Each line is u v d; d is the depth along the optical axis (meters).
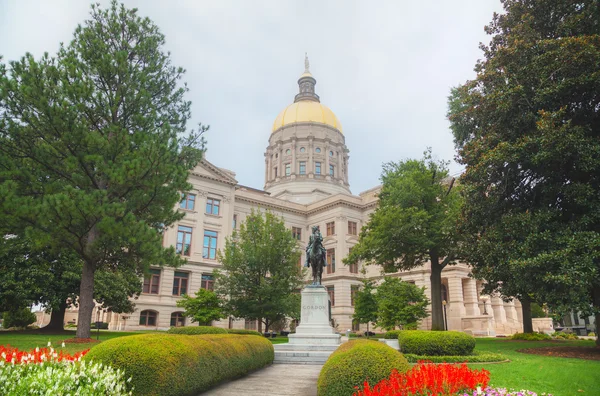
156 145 19.08
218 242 51.72
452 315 48.16
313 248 22.70
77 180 18.66
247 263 34.81
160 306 45.34
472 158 19.89
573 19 17.80
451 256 29.64
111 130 19.39
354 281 57.62
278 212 62.00
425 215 28.84
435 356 16.33
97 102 20.22
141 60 23.50
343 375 7.55
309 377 13.22
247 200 58.81
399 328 40.84
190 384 9.23
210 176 52.59
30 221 17.36
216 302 34.44
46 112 17.73
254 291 34.25
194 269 48.62
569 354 17.66
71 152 19.05
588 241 15.18
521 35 19.41
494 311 53.12
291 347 19.31
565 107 16.42
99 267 21.11
